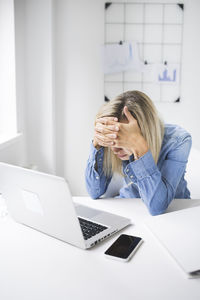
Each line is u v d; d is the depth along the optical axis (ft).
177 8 8.26
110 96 8.59
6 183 3.18
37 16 7.92
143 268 2.47
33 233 3.09
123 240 2.88
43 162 8.47
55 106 8.66
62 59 8.48
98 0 8.26
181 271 2.43
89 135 8.75
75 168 8.89
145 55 8.45
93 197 4.24
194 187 5.55
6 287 2.21
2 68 7.27
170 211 3.74
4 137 6.93
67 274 2.38
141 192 3.68
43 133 8.35
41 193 2.82
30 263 2.53
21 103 8.14
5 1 7.00
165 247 2.75
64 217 2.74
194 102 8.60
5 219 3.46
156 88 8.55
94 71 8.52
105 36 8.39
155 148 4.20
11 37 7.14
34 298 2.09
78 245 2.78
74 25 8.36
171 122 8.66
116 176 4.61
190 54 8.43
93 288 2.21
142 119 4.22
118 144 3.86
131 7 8.27
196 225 3.18
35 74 8.14
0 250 2.74
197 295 2.14
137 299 2.09
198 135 8.73
